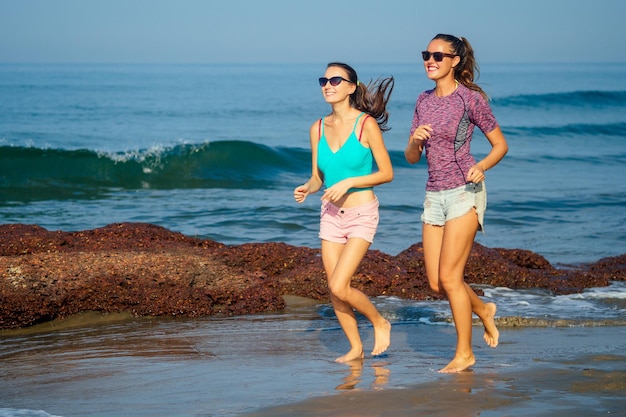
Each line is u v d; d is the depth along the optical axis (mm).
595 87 111875
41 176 24672
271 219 17188
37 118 52000
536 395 5445
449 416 5008
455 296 6195
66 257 9570
